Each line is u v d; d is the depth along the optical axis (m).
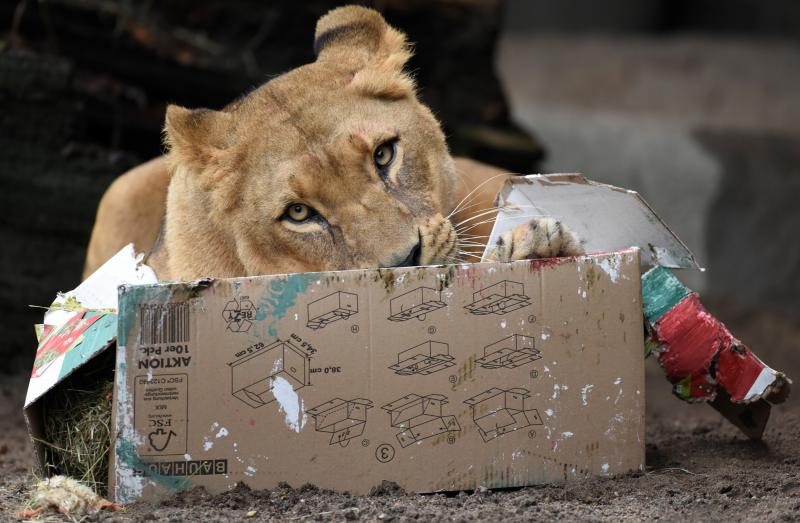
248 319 7.21
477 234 9.88
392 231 8.44
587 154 29.28
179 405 7.17
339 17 9.95
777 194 24.52
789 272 23.47
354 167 8.50
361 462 7.22
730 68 33.84
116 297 8.25
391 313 7.26
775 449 8.70
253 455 7.20
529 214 8.33
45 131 13.27
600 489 7.26
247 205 8.87
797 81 32.09
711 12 41.62
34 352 13.65
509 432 7.30
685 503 7.08
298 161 8.53
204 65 15.44
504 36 42.00
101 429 7.78
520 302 7.33
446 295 7.30
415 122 9.19
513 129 18.52
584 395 7.37
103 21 14.70
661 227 8.20
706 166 26.19
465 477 7.26
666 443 9.32
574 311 7.37
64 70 13.23
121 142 14.95
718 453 8.62
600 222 8.31
